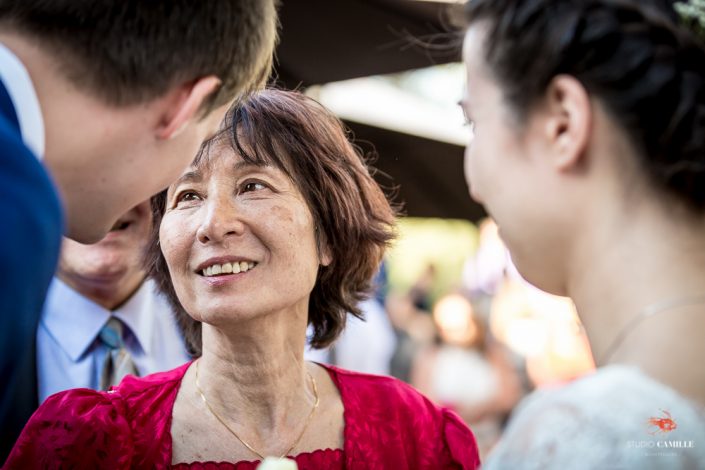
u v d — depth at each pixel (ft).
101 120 4.07
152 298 7.98
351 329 14.98
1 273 3.25
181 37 4.12
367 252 6.31
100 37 3.96
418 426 6.07
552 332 18.54
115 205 4.35
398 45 11.49
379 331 16.97
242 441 5.61
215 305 5.37
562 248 3.91
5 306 3.27
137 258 7.41
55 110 3.97
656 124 3.60
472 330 18.02
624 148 3.69
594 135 3.72
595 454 3.28
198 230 5.37
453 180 15.35
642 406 3.35
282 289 5.49
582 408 3.41
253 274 5.44
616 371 3.49
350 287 6.42
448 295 20.89
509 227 4.00
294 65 11.60
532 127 3.85
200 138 4.52
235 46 4.35
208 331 5.71
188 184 5.57
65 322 7.47
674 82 3.59
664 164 3.62
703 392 3.46
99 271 7.30
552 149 3.81
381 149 14.75
